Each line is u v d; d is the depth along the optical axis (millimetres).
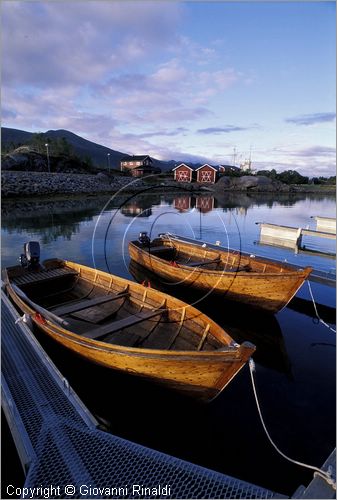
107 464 3199
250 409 4793
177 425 4539
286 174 71688
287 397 5062
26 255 8586
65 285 8203
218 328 4656
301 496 2867
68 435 3523
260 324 7727
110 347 4316
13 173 35719
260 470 3811
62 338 4941
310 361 6129
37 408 3898
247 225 22469
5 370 4617
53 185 37094
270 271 8617
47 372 4570
